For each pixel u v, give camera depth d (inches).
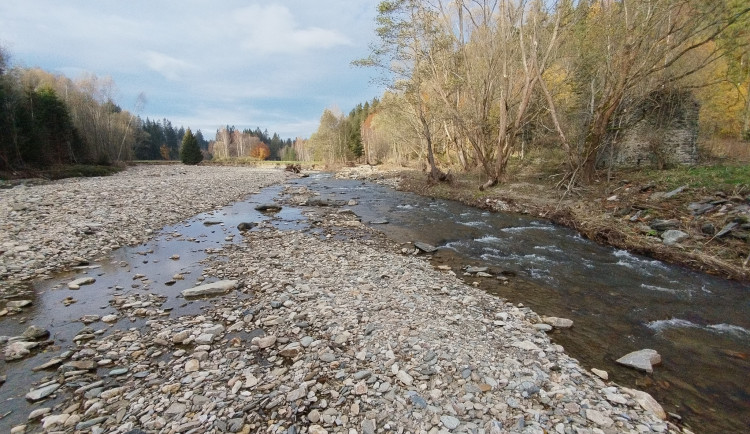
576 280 356.2
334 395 166.2
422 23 876.0
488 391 170.7
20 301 271.3
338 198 936.3
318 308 259.3
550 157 958.4
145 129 3774.6
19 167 1207.6
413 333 222.4
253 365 193.5
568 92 888.3
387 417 152.4
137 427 146.7
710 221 434.9
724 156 821.2
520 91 906.7
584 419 154.2
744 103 951.6
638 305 298.0
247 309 266.1
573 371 196.1
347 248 443.5
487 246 480.4
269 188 1140.5
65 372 185.9
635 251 447.5
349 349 206.4
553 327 257.6
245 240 476.1
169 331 231.9
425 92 1114.7
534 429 146.0
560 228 583.8
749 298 310.8
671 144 767.7
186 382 178.4
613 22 681.0
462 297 297.4
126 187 841.5
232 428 145.0
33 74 1934.1
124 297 287.7
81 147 1723.7
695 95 773.3
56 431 145.4
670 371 206.4
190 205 714.2
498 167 922.7
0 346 211.8
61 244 404.2
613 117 750.5
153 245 443.5
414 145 1765.5
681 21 592.7
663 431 151.4
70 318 251.4
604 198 648.4
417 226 600.1
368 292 293.6
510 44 829.8
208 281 327.3
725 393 187.9
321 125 3154.5
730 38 586.2
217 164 3031.5
